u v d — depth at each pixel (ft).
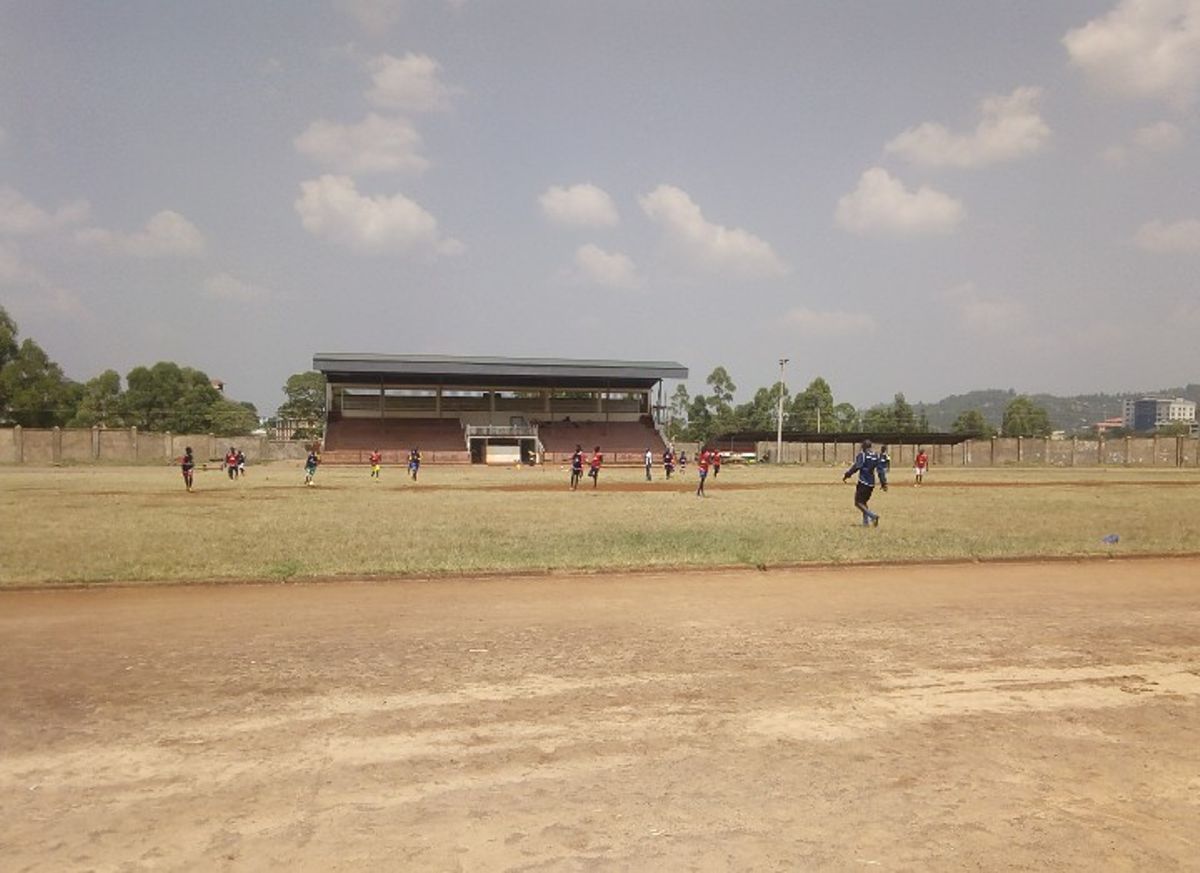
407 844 12.70
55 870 11.91
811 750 16.71
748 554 44.21
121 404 370.53
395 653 24.45
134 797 14.44
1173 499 97.30
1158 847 12.80
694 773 15.49
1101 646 25.49
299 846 12.64
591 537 53.36
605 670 22.65
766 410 460.14
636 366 308.60
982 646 25.46
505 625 28.37
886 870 12.01
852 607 31.63
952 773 15.60
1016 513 75.25
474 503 87.97
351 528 59.11
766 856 12.37
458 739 17.29
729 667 22.99
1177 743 17.25
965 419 504.43
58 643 25.63
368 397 304.09
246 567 39.45
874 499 97.14
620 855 12.36
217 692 20.53
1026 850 12.66
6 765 15.89
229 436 336.70
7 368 295.48
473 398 311.68
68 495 96.27
